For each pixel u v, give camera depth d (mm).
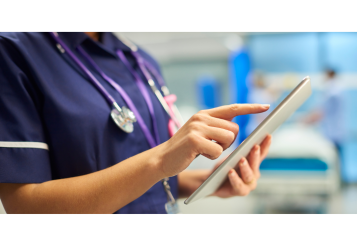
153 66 932
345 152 4254
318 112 3967
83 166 565
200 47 5703
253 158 632
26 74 549
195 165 3227
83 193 474
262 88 4418
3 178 483
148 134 686
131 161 484
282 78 4887
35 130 529
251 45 5031
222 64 6484
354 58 4582
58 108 547
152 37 5012
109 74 702
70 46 660
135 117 647
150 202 656
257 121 4168
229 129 479
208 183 485
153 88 812
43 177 521
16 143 505
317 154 3248
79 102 575
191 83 6578
